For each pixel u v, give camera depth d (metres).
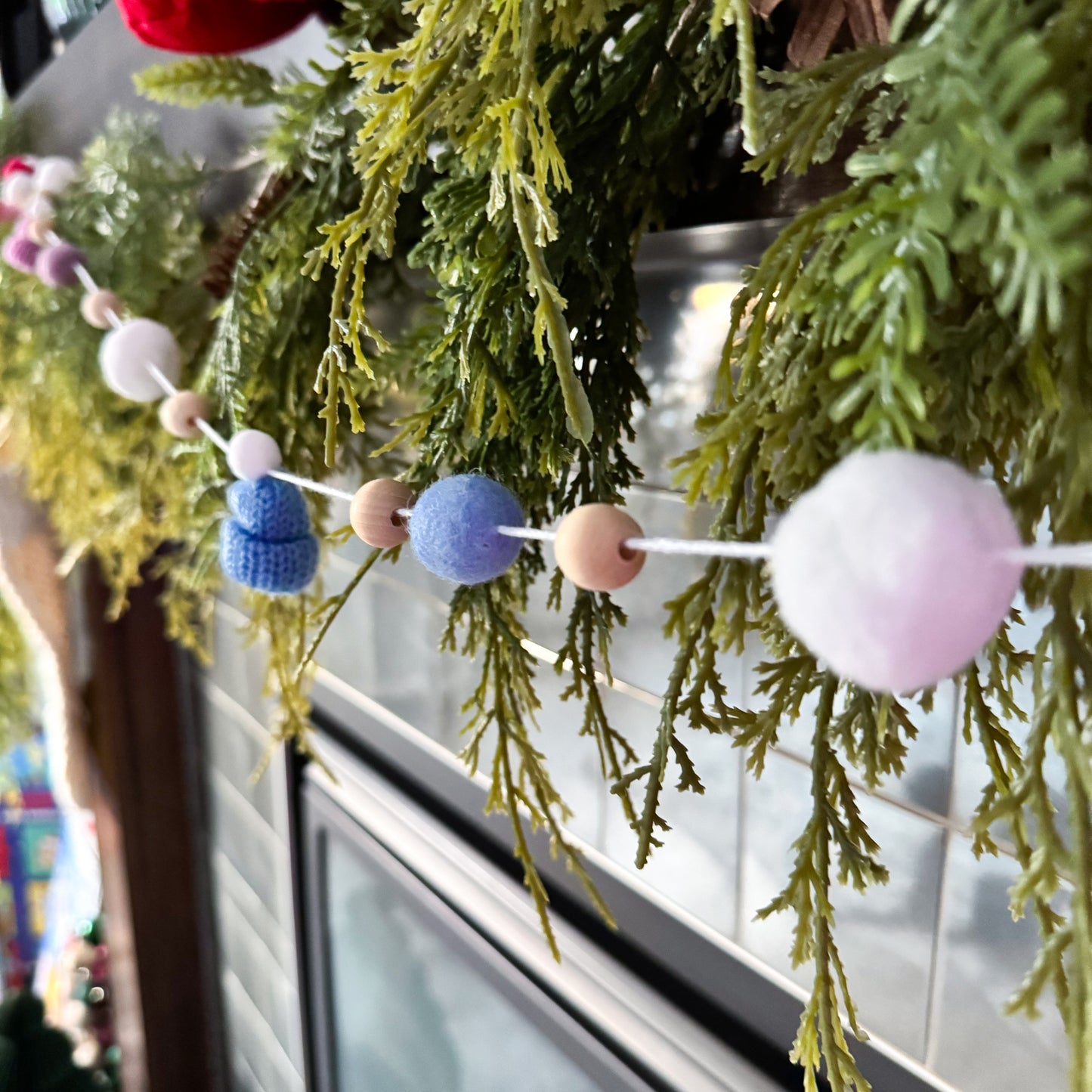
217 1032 1.05
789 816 0.38
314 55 0.52
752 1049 0.41
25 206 0.55
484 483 0.23
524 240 0.22
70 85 0.77
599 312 0.28
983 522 0.15
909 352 0.17
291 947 0.79
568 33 0.22
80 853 1.33
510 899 0.52
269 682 0.46
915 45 0.18
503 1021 0.53
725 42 0.27
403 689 0.63
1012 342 0.19
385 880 0.63
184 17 0.35
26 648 1.01
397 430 0.48
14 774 1.37
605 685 0.45
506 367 0.26
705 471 0.19
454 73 0.23
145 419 0.55
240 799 0.88
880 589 0.14
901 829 0.35
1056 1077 0.32
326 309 0.38
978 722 0.22
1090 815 0.17
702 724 0.22
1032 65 0.15
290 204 0.38
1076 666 0.17
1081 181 0.16
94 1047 1.13
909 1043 0.36
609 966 0.46
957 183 0.16
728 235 0.34
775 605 0.21
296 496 0.32
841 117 0.21
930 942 0.35
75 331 0.53
